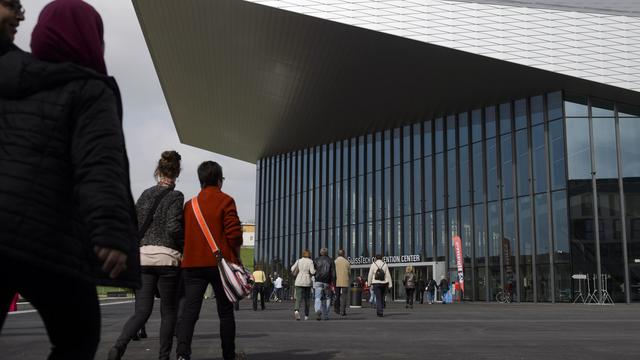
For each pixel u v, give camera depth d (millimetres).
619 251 31875
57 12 2516
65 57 2498
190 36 31906
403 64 31391
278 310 23250
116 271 2350
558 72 29922
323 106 39844
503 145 35438
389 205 42594
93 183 2334
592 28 30312
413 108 38094
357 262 44781
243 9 27859
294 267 15805
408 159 41594
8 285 2316
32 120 2340
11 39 2527
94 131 2383
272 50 32031
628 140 32906
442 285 33812
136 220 2596
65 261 2314
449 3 29328
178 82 39938
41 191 2297
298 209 52750
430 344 8633
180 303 7480
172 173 6312
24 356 7039
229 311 5812
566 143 32469
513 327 12430
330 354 7242
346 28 28312
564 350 7844
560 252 32062
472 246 36281
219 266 5566
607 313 19250
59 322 2451
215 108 45156
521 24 29828
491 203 35625
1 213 2221
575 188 32219
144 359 6652
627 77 30281
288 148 53406
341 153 48031
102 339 9203
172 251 6059
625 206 32312
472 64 30344
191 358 6652
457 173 37812
